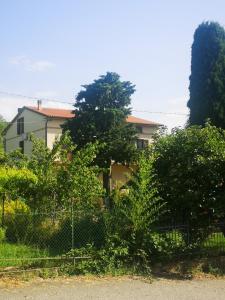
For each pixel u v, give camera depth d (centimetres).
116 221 1198
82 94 3947
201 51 3269
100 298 898
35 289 948
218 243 1281
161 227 1227
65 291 941
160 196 1274
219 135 1331
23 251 1184
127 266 1138
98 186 1427
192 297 923
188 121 3303
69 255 1112
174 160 1293
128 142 3878
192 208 1242
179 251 1220
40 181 1419
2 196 1420
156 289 978
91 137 3862
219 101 3180
